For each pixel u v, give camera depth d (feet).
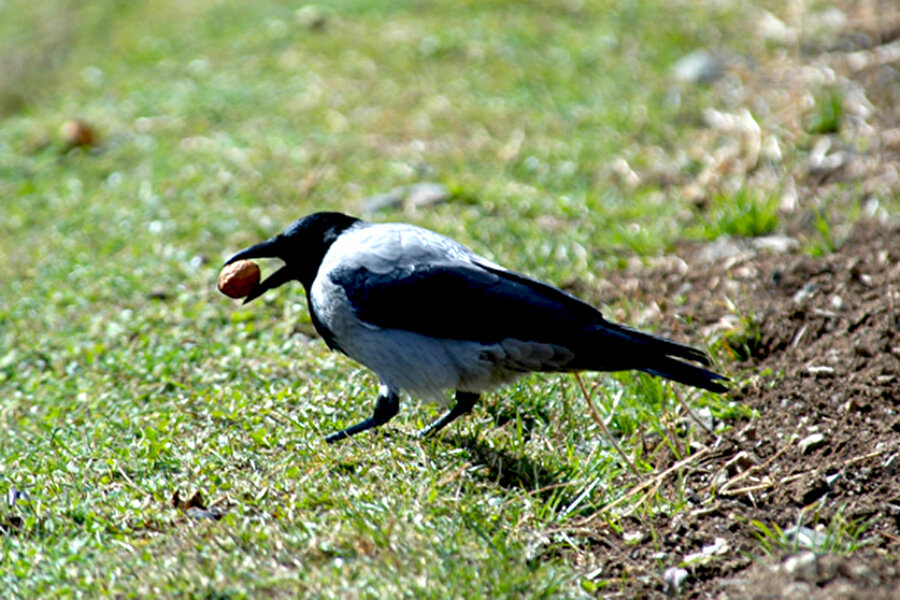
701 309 35.01
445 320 26.96
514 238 40.37
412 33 62.59
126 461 26.84
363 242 28.43
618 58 57.21
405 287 27.20
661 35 59.36
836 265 35.73
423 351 27.25
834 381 30.40
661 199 43.37
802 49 55.57
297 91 57.21
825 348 31.91
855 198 40.55
